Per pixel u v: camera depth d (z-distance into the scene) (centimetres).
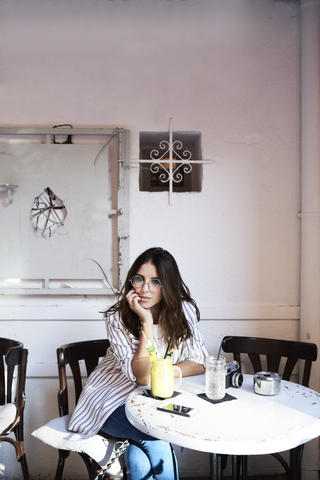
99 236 241
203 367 176
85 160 241
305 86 239
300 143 248
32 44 244
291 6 248
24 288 239
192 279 245
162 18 246
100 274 241
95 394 178
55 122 244
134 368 164
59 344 242
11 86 243
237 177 247
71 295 243
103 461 161
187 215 245
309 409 140
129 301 170
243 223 247
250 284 246
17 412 197
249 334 245
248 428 125
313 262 235
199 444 117
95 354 210
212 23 247
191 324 181
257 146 248
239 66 248
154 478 161
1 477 237
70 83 244
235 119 247
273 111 248
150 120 246
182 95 246
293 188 248
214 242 246
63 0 245
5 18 244
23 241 240
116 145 245
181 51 246
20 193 240
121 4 245
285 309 245
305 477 233
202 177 246
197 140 258
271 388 152
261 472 242
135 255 244
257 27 248
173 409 137
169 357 156
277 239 247
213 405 142
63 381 195
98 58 245
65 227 240
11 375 208
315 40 237
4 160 239
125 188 242
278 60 248
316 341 234
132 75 245
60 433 173
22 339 241
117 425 165
